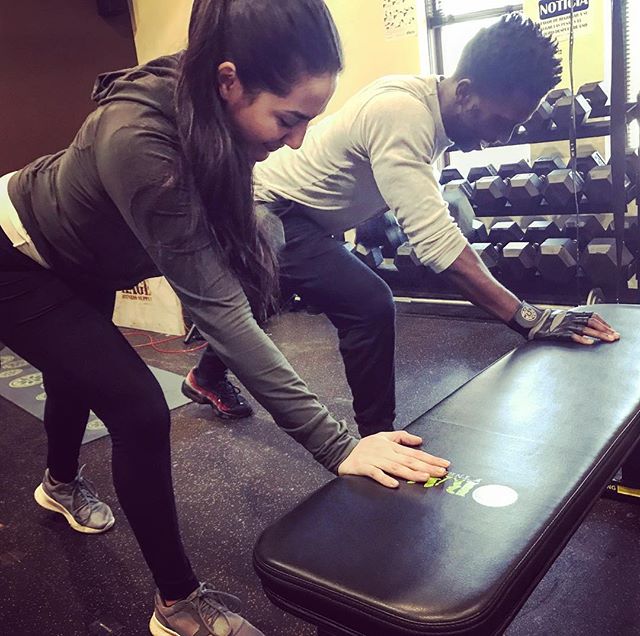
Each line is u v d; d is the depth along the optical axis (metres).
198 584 1.25
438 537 0.79
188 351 3.24
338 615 0.74
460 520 0.81
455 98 1.35
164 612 1.23
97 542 1.70
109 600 1.47
